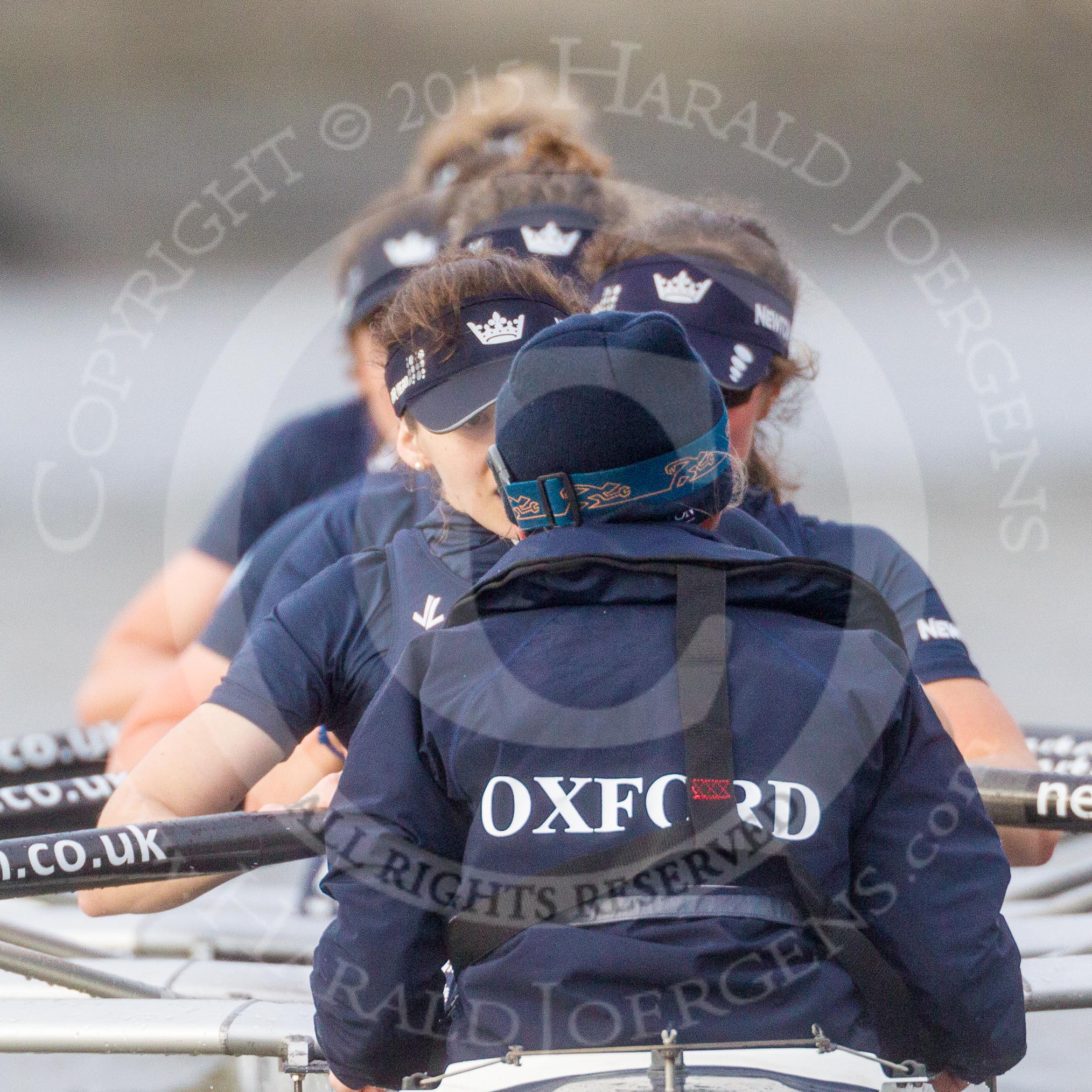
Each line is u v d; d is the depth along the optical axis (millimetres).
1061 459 36469
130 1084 10062
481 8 79312
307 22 88875
